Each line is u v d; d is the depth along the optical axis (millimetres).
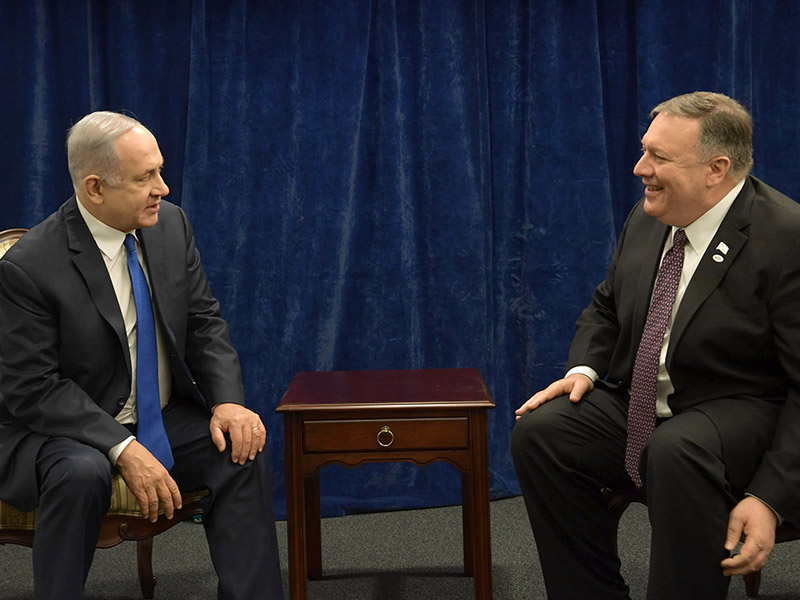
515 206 3371
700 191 1984
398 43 3264
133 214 2080
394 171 3264
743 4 3254
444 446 2172
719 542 1773
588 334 2312
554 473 2055
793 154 3357
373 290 3338
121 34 3178
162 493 1962
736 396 1982
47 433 2008
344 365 3369
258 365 3279
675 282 2072
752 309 1936
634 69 3373
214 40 3180
